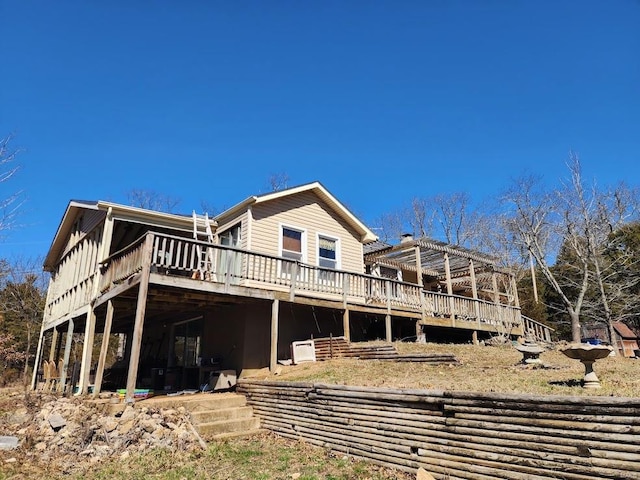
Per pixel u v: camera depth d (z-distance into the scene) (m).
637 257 18.17
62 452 6.46
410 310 14.30
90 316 11.28
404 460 5.21
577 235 19.06
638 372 7.50
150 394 9.24
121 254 10.09
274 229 13.35
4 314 25.03
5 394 13.20
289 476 5.20
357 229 15.80
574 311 18.09
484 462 4.44
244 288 10.15
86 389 10.40
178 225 12.95
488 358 10.33
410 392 5.27
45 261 18.75
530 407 4.19
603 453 3.70
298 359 10.91
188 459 6.07
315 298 11.84
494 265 19.39
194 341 13.48
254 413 8.02
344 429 6.12
